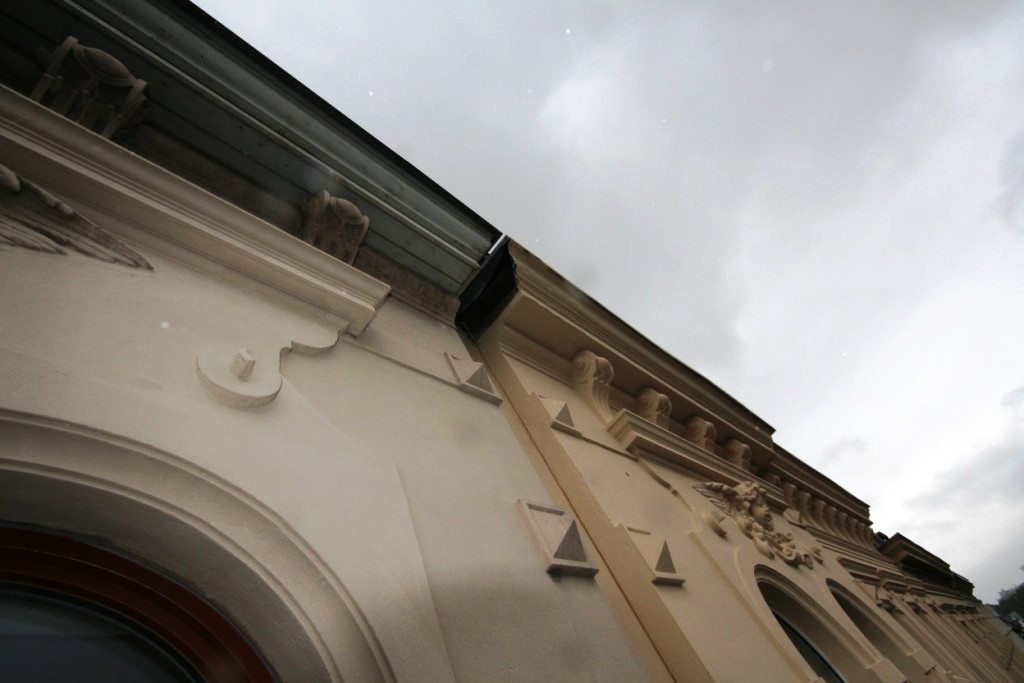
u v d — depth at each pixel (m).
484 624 1.66
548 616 1.90
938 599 11.95
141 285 1.73
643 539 2.96
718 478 5.17
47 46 2.13
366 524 1.58
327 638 1.27
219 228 2.14
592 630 2.04
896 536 11.73
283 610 1.30
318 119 2.99
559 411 3.55
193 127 2.54
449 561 1.77
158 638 1.29
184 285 1.90
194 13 2.53
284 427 1.68
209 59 2.51
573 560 2.24
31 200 1.61
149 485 1.26
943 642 8.00
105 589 1.25
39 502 1.18
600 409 4.32
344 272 2.54
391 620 1.36
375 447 2.00
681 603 2.72
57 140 1.78
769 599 4.23
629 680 1.96
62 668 1.14
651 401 5.19
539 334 4.41
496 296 4.37
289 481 1.50
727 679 2.40
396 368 2.66
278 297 2.25
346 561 1.41
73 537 1.25
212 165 2.67
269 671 1.33
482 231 3.93
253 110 2.67
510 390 3.81
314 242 2.86
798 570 4.74
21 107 1.71
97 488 1.20
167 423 1.37
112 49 2.23
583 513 3.05
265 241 2.30
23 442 1.13
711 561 3.48
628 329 5.27
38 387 1.19
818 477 8.95
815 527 7.79
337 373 2.24
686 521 3.80
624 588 2.73
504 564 1.95
